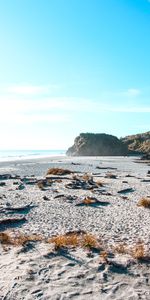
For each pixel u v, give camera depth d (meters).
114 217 22.33
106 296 10.36
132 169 71.94
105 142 180.88
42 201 28.12
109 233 17.92
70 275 11.81
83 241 15.55
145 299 10.24
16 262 12.95
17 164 90.56
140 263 13.13
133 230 18.62
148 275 12.06
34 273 11.92
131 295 10.45
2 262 13.01
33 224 20.16
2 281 11.27
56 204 26.84
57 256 13.66
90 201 27.27
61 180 43.16
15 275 11.70
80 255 13.82
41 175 54.53
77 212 23.89
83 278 11.62
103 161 106.38
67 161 105.88
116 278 11.71
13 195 31.30
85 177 46.25
